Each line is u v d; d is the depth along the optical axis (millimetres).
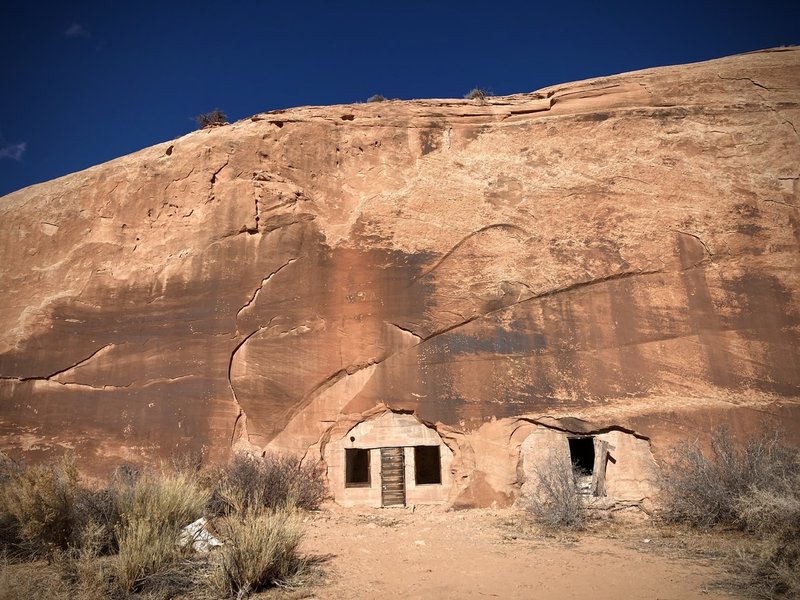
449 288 12664
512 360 11961
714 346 11617
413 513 11109
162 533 6852
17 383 13133
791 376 11195
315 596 5781
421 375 12102
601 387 11562
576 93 14773
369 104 15383
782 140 13281
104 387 12883
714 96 14062
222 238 13734
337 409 12156
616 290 12258
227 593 5855
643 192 13039
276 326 12805
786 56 14508
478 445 11492
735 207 12672
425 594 5793
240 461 11289
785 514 6289
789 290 11898
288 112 15156
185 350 12898
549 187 13383
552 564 7031
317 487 11492
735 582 5938
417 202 13594
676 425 11023
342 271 13094
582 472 11867
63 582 6008
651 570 6641
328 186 14047
